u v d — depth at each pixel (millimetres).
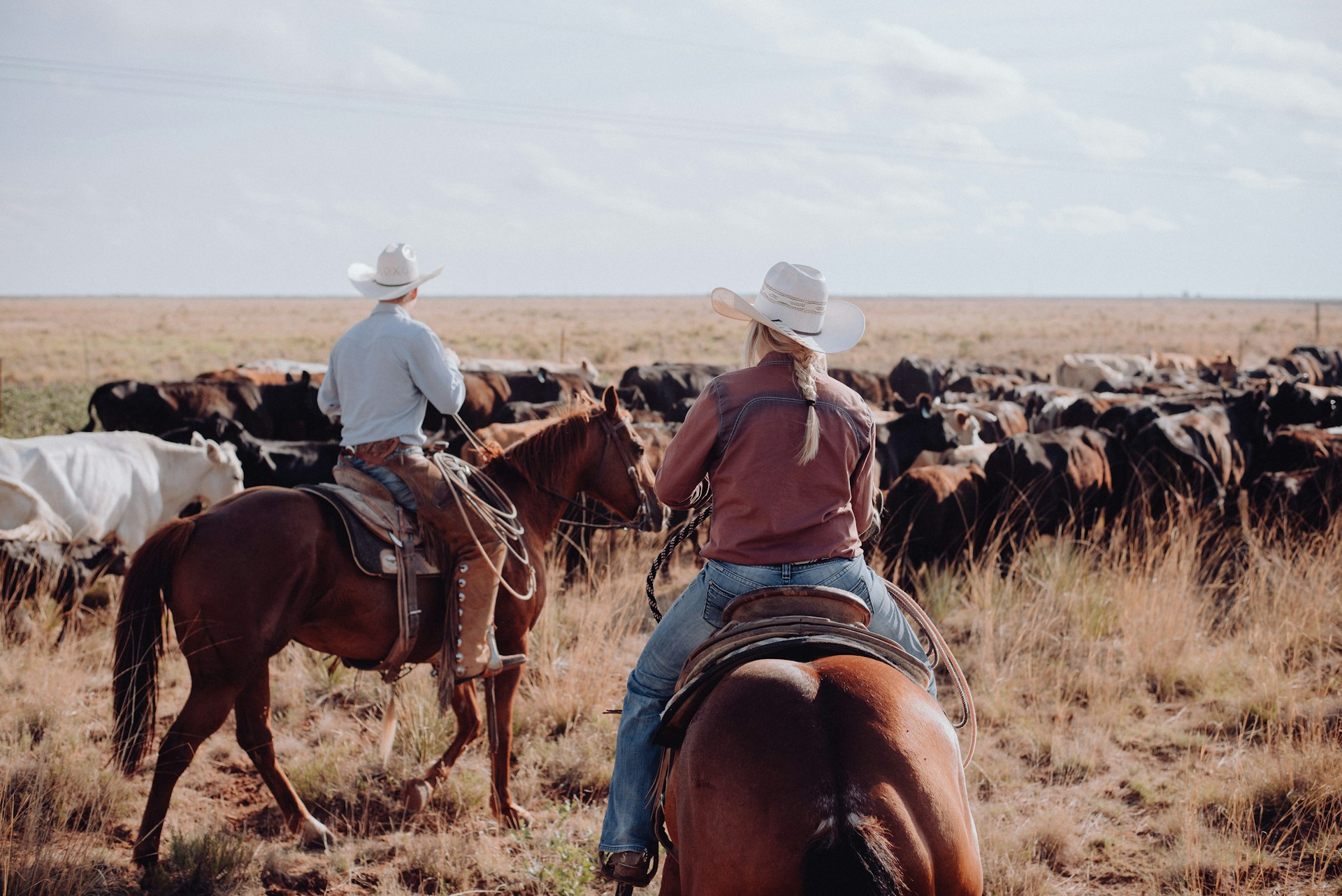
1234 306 156375
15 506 7445
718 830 2029
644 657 2889
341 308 127375
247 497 4164
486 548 4457
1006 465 9281
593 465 5223
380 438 4395
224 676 3967
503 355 40062
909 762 2043
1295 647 6625
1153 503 10000
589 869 4160
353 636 4352
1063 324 77125
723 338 53938
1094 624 7227
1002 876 4223
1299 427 13508
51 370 33438
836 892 1744
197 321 80562
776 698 2135
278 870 4328
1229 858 4297
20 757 4984
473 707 5086
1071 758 5363
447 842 4516
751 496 2625
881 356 42500
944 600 7988
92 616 7418
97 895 3994
